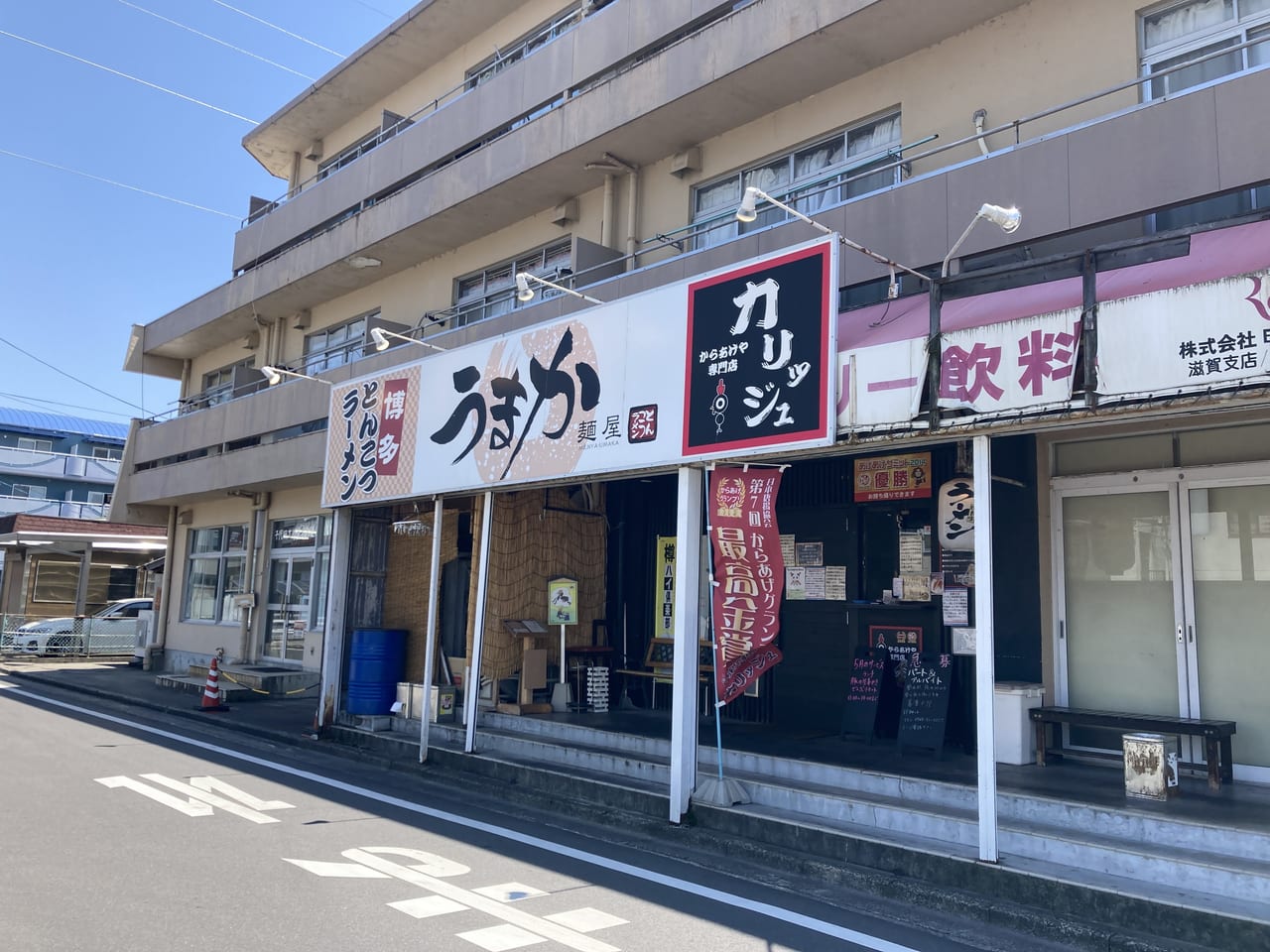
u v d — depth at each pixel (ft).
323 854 20.54
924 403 20.27
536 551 38.73
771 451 22.68
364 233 51.21
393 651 38.42
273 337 65.05
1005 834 19.62
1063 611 26.68
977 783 20.70
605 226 41.50
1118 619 25.75
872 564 32.24
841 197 33.53
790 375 22.50
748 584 24.26
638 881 19.60
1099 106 26.86
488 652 36.78
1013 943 16.60
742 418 23.45
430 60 55.93
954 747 28.09
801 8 31.01
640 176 41.16
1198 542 24.50
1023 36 28.91
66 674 62.75
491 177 43.16
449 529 41.04
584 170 41.29
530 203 45.01
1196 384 16.40
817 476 33.73
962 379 19.61
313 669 55.16
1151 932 16.16
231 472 58.75
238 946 14.70
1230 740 23.11
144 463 71.56
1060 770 24.36
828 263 22.06
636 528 40.75
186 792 26.66
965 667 28.22
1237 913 15.49
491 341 31.96
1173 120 22.72
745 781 24.62
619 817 24.85
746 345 23.63
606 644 40.24
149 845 20.62
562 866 20.52
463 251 50.57
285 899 17.16
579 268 39.19
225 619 65.87
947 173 27.07
